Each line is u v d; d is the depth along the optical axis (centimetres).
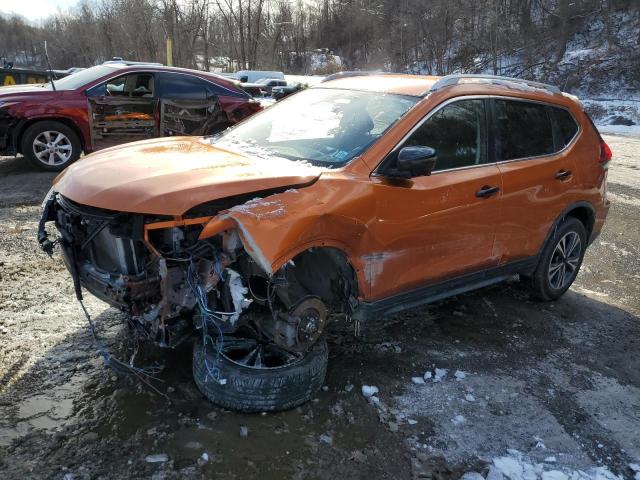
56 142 870
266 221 289
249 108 1006
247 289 305
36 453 279
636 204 938
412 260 370
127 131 917
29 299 439
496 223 421
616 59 3719
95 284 319
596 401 370
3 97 832
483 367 397
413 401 349
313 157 365
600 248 714
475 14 4628
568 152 489
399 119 374
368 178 343
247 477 276
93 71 934
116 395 328
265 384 312
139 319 312
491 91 431
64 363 356
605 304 538
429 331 443
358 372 373
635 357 436
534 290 513
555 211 478
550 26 4375
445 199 377
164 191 288
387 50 5453
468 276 421
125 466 276
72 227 325
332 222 315
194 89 962
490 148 423
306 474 282
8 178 824
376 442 309
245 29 3516
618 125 2616
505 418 341
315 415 326
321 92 453
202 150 380
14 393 323
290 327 316
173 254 299
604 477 299
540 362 413
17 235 579
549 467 303
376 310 362
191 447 291
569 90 3678
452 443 315
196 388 338
